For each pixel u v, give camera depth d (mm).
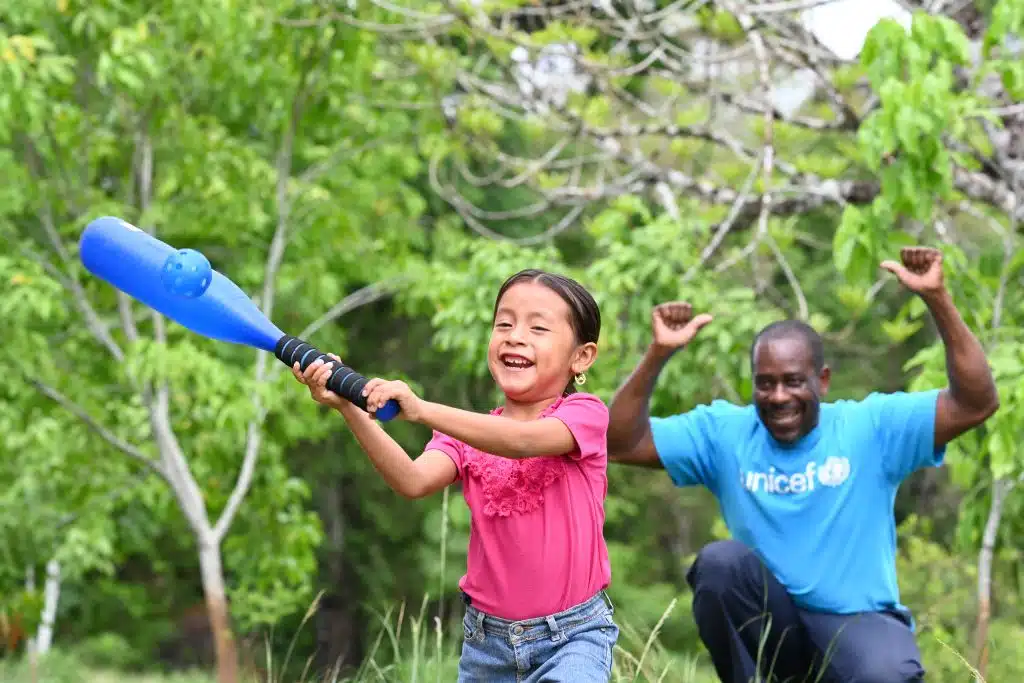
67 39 17000
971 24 13562
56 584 25453
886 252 10430
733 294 13086
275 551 20609
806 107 18094
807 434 7758
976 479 12180
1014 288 12086
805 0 14242
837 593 7645
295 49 16781
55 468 20109
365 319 33219
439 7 17906
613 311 13039
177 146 18688
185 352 17391
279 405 18578
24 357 18125
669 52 17656
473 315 13492
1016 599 15867
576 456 5371
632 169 18719
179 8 16438
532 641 5445
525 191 30906
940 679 10297
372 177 21266
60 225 19281
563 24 17078
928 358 10836
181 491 18422
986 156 13164
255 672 8766
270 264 18875
